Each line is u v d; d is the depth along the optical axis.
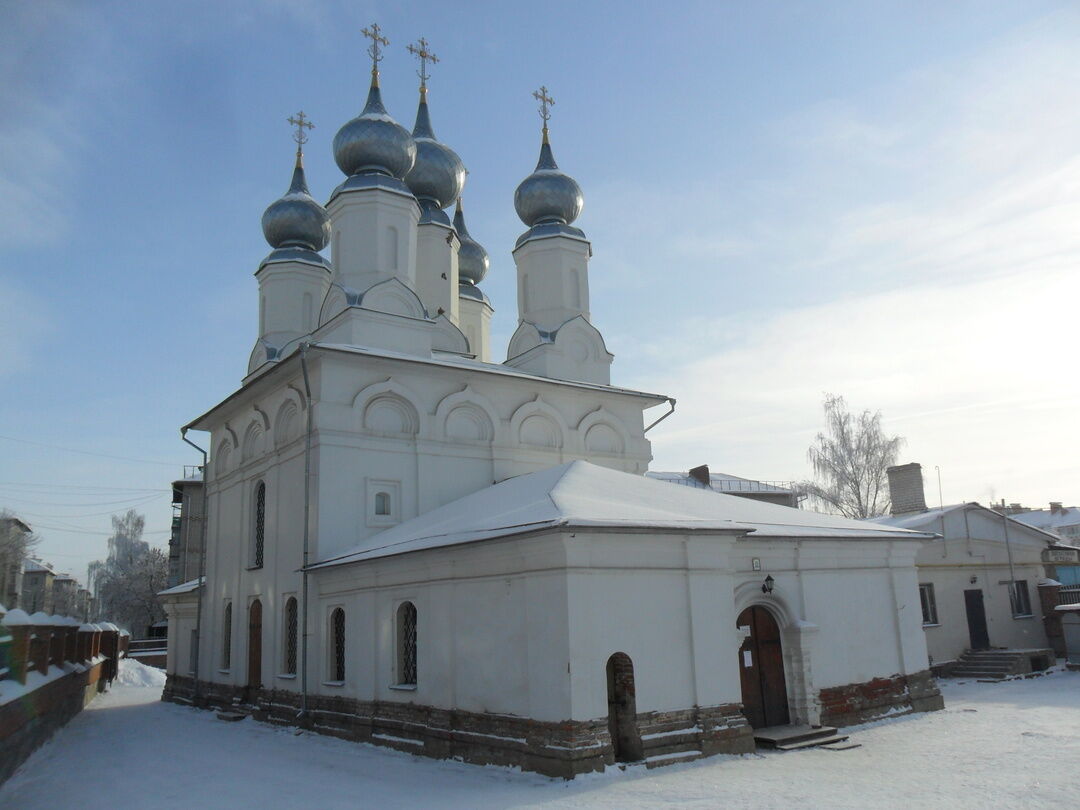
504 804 11.68
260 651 23.41
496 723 14.70
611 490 16.89
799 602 17.88
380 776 14.41
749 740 15.06
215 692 25.83
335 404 21.03
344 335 23.86
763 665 17.23
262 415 24.20
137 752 17.92
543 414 24.66
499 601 15.02
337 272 25.81
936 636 27.78
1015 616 30.36
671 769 13.59
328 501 20.45
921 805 10.96
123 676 39.06
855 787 12.08
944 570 28.70
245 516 24.98
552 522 13.69
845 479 48.47
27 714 16.53
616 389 26.03
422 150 31.36
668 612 14.76
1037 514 79.62
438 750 15.73
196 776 14.98
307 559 20.30
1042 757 13.80
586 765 13.12
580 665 13.49
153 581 70.88
